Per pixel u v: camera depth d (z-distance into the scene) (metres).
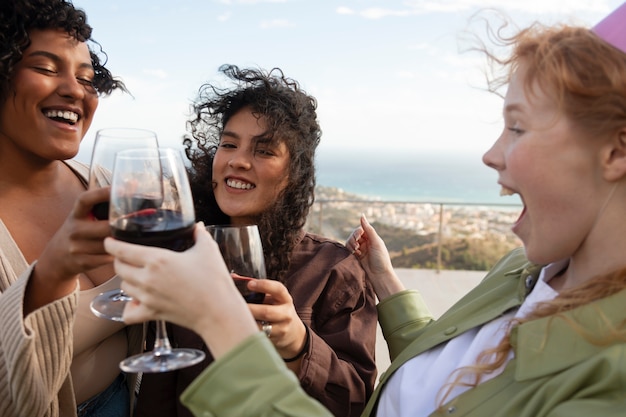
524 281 1.12
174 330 1.44
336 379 1.30
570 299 0.88
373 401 1.28
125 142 0.93
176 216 0.84
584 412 0.75
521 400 0.87
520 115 0.89
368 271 1.59
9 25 1.20
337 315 1.52
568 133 0.83
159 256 0.71
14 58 1.21
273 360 0.74
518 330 0.93
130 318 0.75
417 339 1.26
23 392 0.96
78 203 0.86
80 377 1.33
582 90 0.80
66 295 0.99
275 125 1.53
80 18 1.31
